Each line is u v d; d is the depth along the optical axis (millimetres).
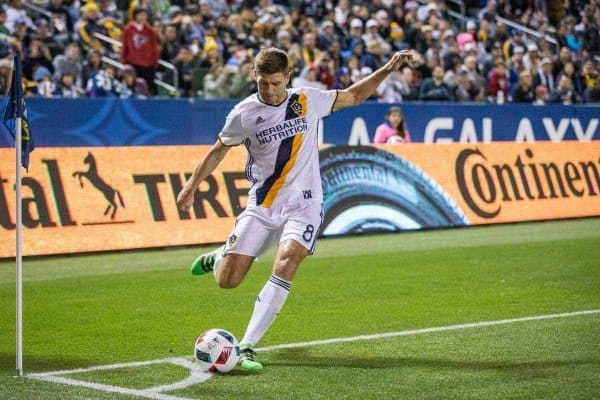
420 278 18281
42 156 21625
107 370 11375
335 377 10930
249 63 28859
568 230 25891
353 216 24938
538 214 28156
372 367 11422
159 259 20922
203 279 18406
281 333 13508
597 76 37844
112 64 29672
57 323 14422
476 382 10641
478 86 33594
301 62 31641
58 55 28625
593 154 30062
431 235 24953
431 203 26328
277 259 11617
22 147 11320
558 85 36906
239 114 11656
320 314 14922
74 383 10719
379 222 25359
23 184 21219
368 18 36094
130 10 31844
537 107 31281
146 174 22797
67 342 13062
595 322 14094
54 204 21484
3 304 16000
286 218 11836
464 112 29984
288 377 10945
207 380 10820
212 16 33875
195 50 31703
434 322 14195
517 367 11352
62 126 24531
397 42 35219
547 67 35969
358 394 10148
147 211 22516
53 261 20703
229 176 23797
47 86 26844
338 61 32719
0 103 23062
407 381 10711
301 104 11758
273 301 11492
